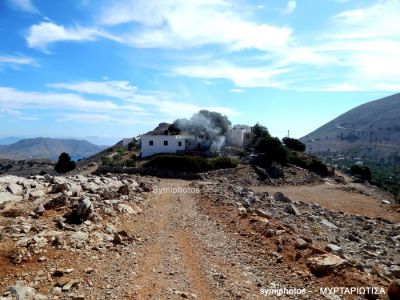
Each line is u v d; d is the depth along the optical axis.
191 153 80.88
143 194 31.19
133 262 13.23
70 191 21.80
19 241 12.70
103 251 13.70
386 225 32.75
